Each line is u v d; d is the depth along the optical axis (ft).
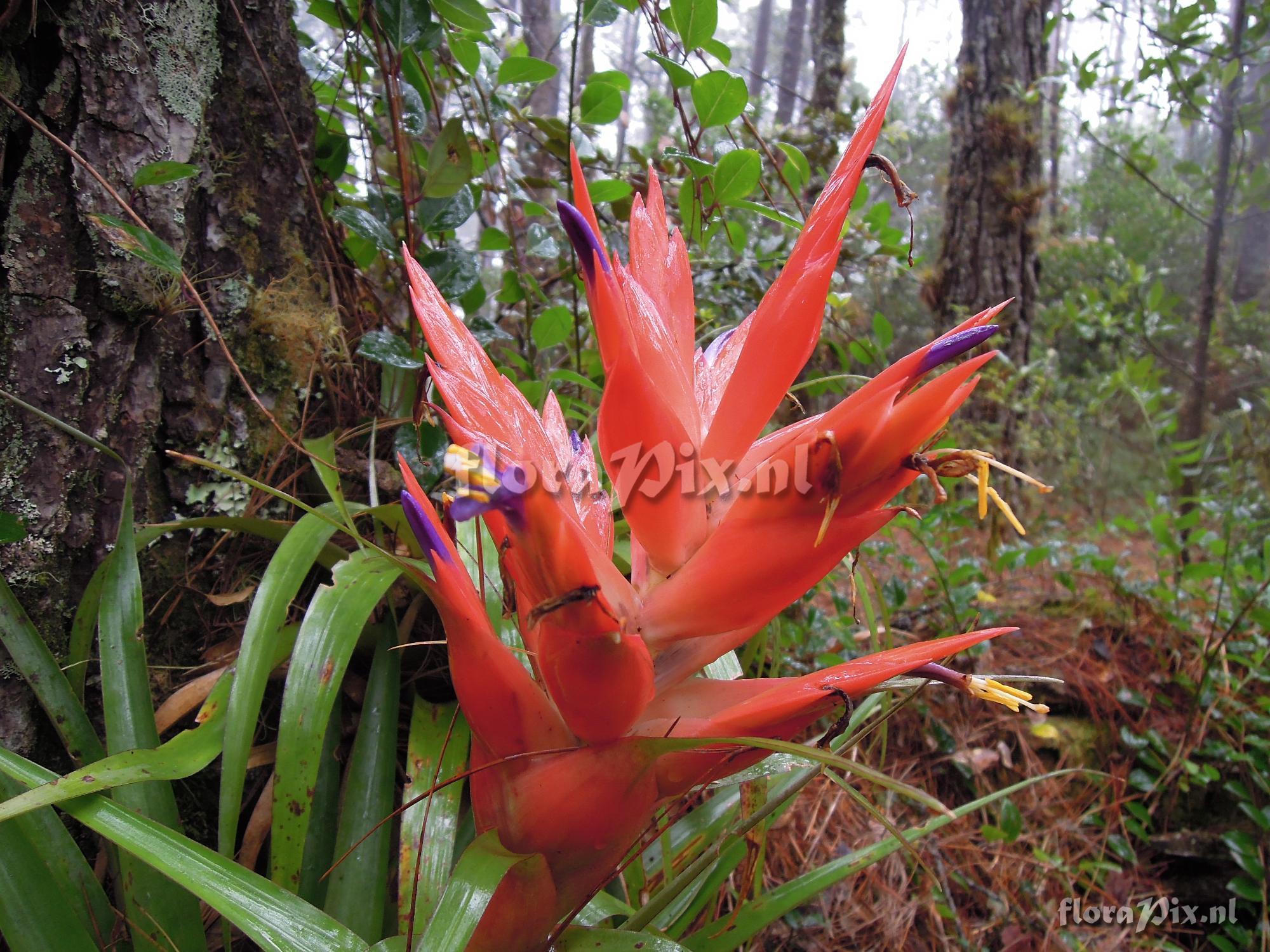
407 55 6.48
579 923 3.87
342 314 6.16
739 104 6.12
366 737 4.08
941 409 2.51
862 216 9.33
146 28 4.59
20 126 4.17
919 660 2.65
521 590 2.80
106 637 3.72
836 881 4.16
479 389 2.90
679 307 3.32
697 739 2.49
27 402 4.19
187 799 4.55
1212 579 11.62
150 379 4.69
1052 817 8.59
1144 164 15.72
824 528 2.50
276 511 5.41
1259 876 8.10
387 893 4.24
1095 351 26.23
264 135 5.47
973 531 13.75
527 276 7.61
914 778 8.51
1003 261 16.72
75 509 4.35
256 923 2.76
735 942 3.96
